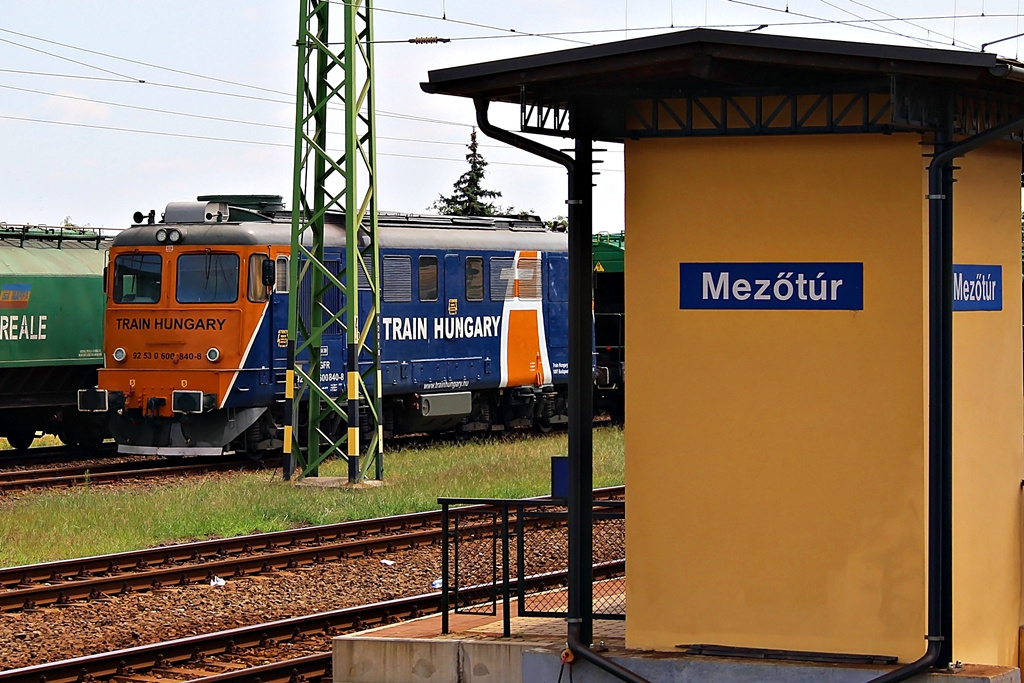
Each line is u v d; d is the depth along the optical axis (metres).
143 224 33.25
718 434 12.62
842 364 12.28
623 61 11.75
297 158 29.61
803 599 12.44
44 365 35.03
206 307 32.12
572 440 13.00
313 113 29.53
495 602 15.46
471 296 36.69
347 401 29.78
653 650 12.84
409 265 34.88
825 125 12.15
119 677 15.81
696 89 12.41
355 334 29.41
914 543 12.13
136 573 20.22
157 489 28.34
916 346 12.08
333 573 21.12
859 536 12.28
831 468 12.34
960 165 12.77
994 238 13.57
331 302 33.28
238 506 26.19
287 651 16.91
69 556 22.03
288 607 19.27
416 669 13.60
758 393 12.50
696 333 12.64
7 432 37.56
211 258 32.16
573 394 12.97
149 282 32.75
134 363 32.81
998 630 13.79
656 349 12.75
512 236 38.28
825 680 12.13
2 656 16.64
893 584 12.20
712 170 12.54
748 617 12.60
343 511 26.17
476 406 38.53
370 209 29.83
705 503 12.68
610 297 44.53
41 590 18.94
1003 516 13.88
